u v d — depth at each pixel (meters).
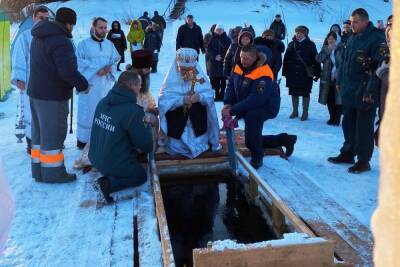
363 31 5.16
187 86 5.33
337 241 3.67
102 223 4.11
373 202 4.52
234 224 4.36
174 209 4.70
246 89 5.29
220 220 4.46
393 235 0.70
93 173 5.29
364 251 3.51
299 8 30.84
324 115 9.09
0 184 1.43
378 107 5.74
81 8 30.22
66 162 5.73
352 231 3.85
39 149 5.02
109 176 4.61
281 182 5.01
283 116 8.97
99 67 6.01
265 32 8.06
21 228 4.02
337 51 7.64
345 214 4.19
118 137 4.53
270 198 4.14
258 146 5.36
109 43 6.17
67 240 3.79
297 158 6.00
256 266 2.71
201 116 5.43
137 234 3.98
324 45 8.09
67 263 3.46
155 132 5.43
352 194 4.73
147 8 30.73
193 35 12.97
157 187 4.31
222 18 28.05
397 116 0.69
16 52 5.71
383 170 0.72
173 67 5.35
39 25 4.67
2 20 9.86
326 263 2.77
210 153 5.41
